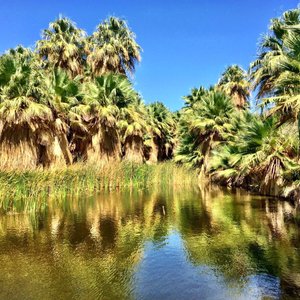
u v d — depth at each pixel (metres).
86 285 5.46
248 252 7.15
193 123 25.97
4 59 16.28
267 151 14.43
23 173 13.35
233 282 5.60
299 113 10.16
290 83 10.29
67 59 26.44
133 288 5.37
